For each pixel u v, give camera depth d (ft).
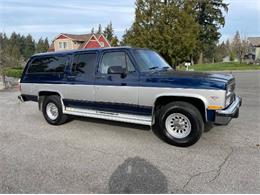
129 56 17.13
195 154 14.62
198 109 15.70
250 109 26.35
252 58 196.85
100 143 16.74
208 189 10.96
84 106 19.70
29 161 13.97
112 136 18.13
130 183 11.54
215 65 143.95
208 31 149.89
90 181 11.73
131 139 17.42
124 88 17.11
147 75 16.46
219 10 152.05
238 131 18.67
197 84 14.87
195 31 79.36
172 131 16.19
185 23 75.97
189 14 78.74
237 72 98.43
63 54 20.66
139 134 18.45
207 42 154.40
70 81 19.94
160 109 16.52
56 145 16.52
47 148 15.98
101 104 18.56
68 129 20.20
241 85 48.93
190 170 12.70
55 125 21.48
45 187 11.23
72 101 20.21
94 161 13.88
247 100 31.81
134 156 14.51
